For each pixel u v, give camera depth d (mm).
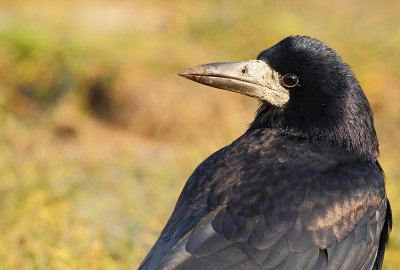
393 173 12867
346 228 6918
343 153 7430
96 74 17641
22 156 14250
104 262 10383
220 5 19750
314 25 18781
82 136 16062
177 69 17578
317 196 6875
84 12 20766
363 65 17312
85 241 10781
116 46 18094
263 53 7867
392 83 16906
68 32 18484
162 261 6324
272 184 6875
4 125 15211
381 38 18094
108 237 10969
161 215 11719
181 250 6359
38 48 17766
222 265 6328
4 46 17750
